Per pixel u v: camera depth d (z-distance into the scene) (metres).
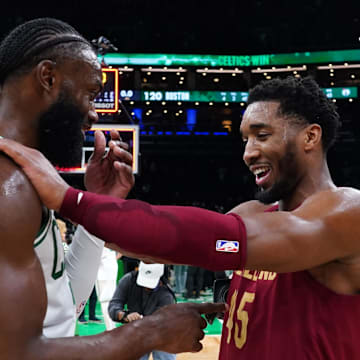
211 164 28.36
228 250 1.22
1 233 1.05
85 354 1.12
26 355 1.04
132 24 27.67
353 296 1.41
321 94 1.55
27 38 1.32
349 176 27.00
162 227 1.20
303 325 1.40
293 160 1.49
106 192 1.71
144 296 4.36
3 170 1.14
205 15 28.20
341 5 27.55
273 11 28.34
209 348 4.98
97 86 1.41
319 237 1.28
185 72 26.86
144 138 27.61
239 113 27.59
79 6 27.28
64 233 6.77
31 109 1.32
